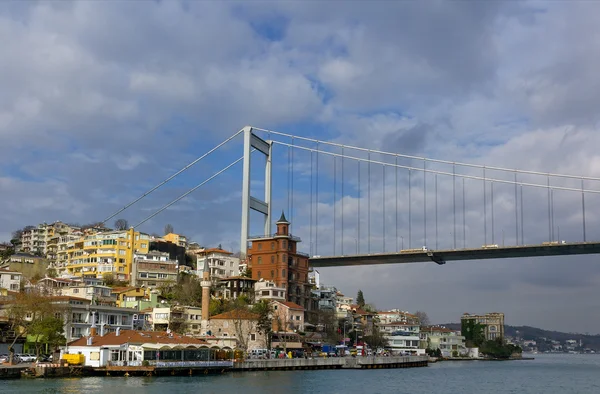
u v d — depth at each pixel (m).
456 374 189.50
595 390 147.38
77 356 137.50
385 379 156.62
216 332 191.38
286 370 171.12
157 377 137.00
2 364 134.38
